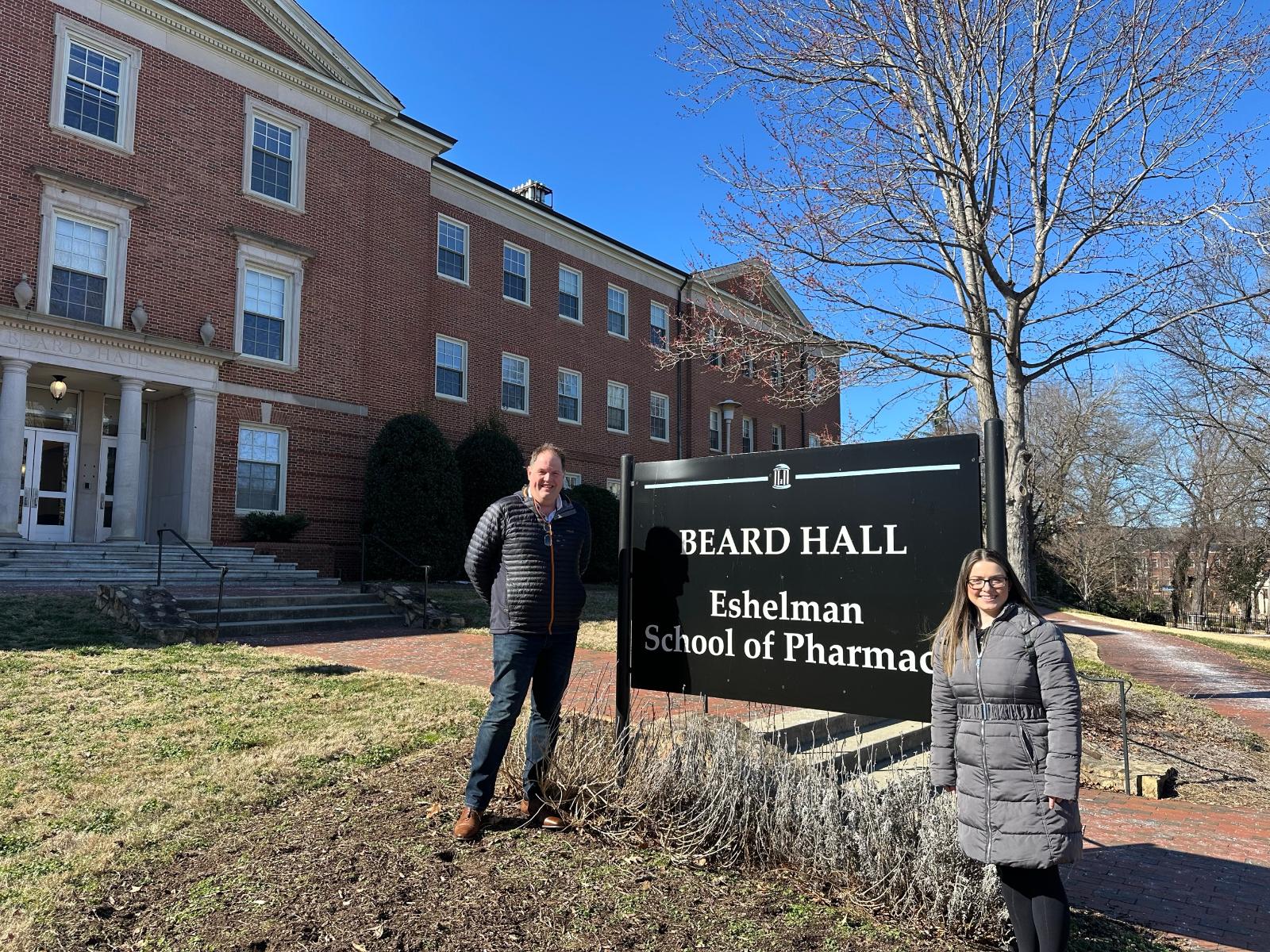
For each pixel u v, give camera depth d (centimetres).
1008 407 921
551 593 408
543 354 2555
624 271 2903
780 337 984
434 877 353
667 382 3047
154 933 312
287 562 1698
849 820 365
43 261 1446
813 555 400
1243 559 4475
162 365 1573
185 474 1609
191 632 997
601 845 389
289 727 614
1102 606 4597
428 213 2219
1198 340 975
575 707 626
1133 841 549
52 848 390
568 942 305
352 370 1920
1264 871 487
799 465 409
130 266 1552
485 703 707
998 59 859
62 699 661
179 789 470
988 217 866
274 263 1778
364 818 425
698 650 432
